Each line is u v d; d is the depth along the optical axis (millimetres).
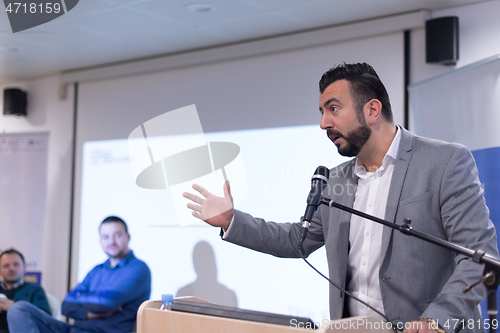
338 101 1589
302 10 3400
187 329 1384
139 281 3785
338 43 3682
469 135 2973
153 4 3295
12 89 5105
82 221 4719
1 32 3781
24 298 4070
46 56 4445
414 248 1499
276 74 3928
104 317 3705
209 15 3502
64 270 4820
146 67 4473
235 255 3885
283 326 1201
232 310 1335
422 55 3389
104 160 4691
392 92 3453
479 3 3205
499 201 2785
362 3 3266
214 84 4207
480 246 1379
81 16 3484
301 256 1397
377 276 1566
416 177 1548
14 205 4770
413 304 1481
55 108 5066
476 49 3197
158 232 4234
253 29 3797
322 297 3490
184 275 4078
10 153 4840
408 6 3307
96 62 4664
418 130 3301
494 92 2857
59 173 4961
